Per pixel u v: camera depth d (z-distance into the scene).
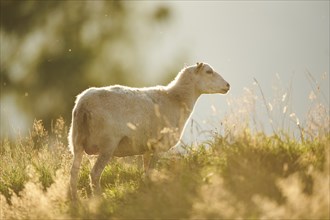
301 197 7.77
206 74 13.03
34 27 33.53
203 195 8.24
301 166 9.47
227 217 7.61
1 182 12.53
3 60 33.19
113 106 11.31
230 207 7.72
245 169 9.22
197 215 7.84
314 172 9.04
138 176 12.20
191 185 9.16
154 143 11.84
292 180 8.54
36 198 9.77
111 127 11.22
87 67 33.47
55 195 10.14
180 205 8.54
